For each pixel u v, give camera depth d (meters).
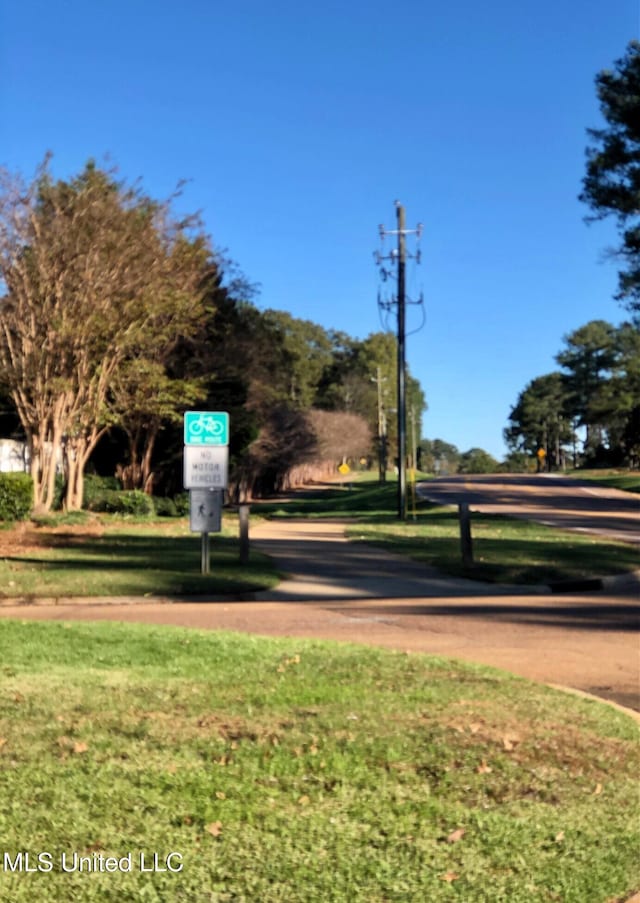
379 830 4.66
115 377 31.30
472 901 4.04
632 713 7.38
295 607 14.30
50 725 6.24
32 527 27.14
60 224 27.39
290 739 6.04
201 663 8.59
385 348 116.06
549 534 27.33
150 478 41.66
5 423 36.47
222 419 16.78
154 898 3.95
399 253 36.16
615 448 107.44
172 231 30.12
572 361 116.56
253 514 43.34
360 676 8.10
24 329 28.05
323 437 86.81
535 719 6.81
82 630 10.35
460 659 9.51
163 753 5.70
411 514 39.19
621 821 4.98
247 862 4.28
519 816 4.94
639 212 39.72
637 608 14.14
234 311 43.94
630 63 38.16
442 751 5.88
